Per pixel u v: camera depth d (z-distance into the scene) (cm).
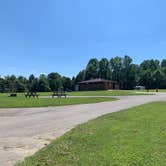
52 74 11850
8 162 778
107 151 845
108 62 13438
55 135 1205
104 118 1652
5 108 2498
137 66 13312
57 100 3591
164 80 12088
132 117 1669
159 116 1716
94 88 10944
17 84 11200
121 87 12988
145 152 832
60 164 729
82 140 1016
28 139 1120
